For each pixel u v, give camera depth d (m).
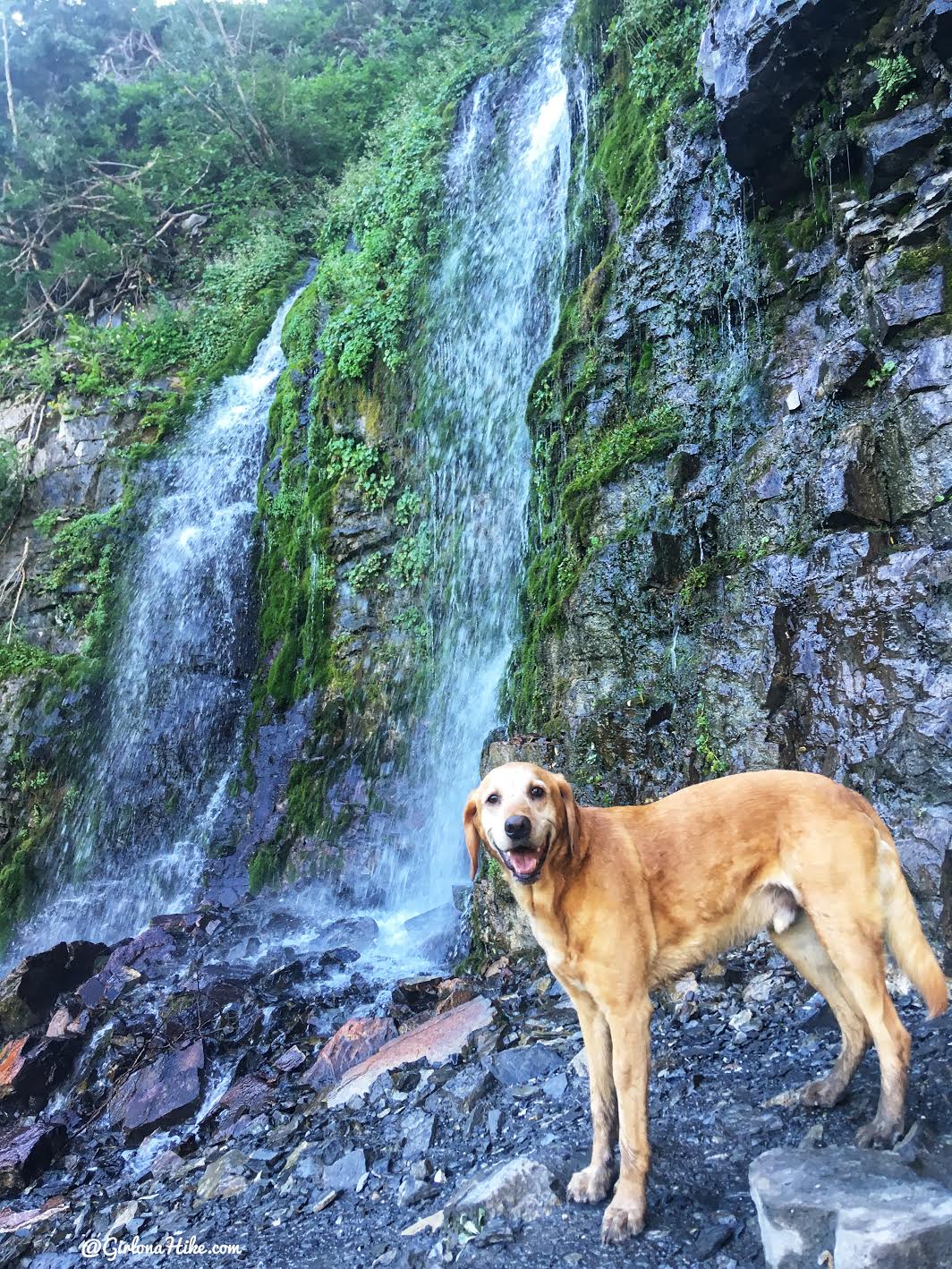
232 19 12.31
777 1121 1.61
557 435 4.33
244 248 8.51
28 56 11.97
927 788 2.39
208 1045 3.14
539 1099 2.01
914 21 2.97
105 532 7.12
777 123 3.41
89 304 8.77
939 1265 1.11
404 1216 1.74
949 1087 1.55
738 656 3.06
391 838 4.79
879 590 2.70
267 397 7.00
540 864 1.44
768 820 1.53
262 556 6.29
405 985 3.14
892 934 1.47
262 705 5.80
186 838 5.66
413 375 5.81
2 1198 2.59
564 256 4.88
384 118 8.85
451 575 5.20
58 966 3.99
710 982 2.38
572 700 3.55
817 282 3.37
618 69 4.89
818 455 3.07
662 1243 1.36
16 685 6.70
